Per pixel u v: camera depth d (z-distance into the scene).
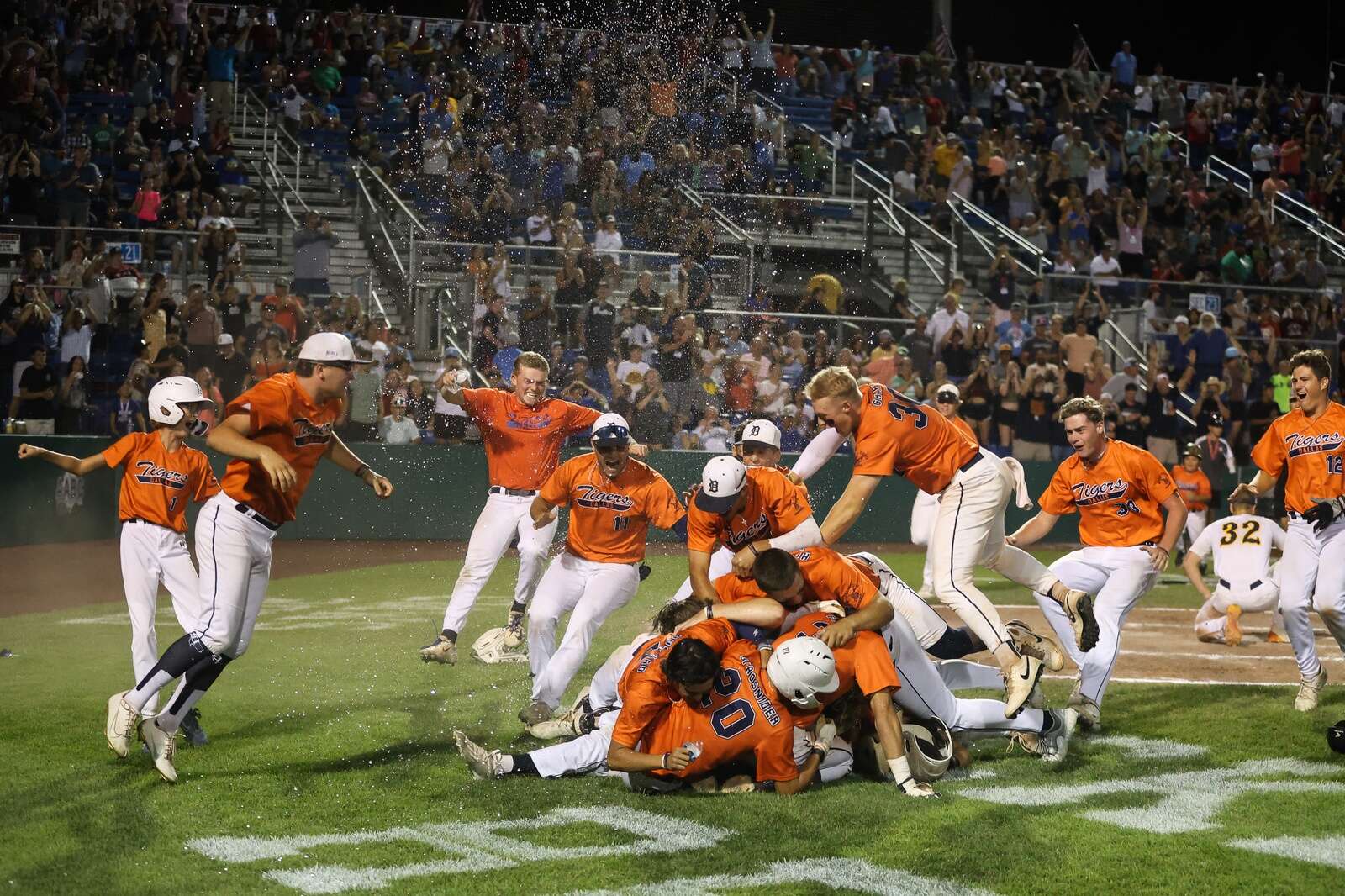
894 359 19.05
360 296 19.41
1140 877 4.57
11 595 12.52
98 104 22.70
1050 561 17.06
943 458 6.66
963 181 25.11
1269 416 20.80
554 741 6.60
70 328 17.33
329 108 23.61
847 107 26.42
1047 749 6.29
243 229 20.69
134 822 5.18
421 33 24.97
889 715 5.59
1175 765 6.25
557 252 20.00
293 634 10.30
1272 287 23.23
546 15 26.84
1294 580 7.54
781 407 18.92
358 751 6.39
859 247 23.28
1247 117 31.12
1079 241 24.17
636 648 6.14
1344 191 29.25
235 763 6.13
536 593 7.16
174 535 7.14
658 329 18.98
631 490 7.07
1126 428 19.39
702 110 24.66
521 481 8.75
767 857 4.75
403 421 18.28
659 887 4.45
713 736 5.48
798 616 5.76
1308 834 5.10
